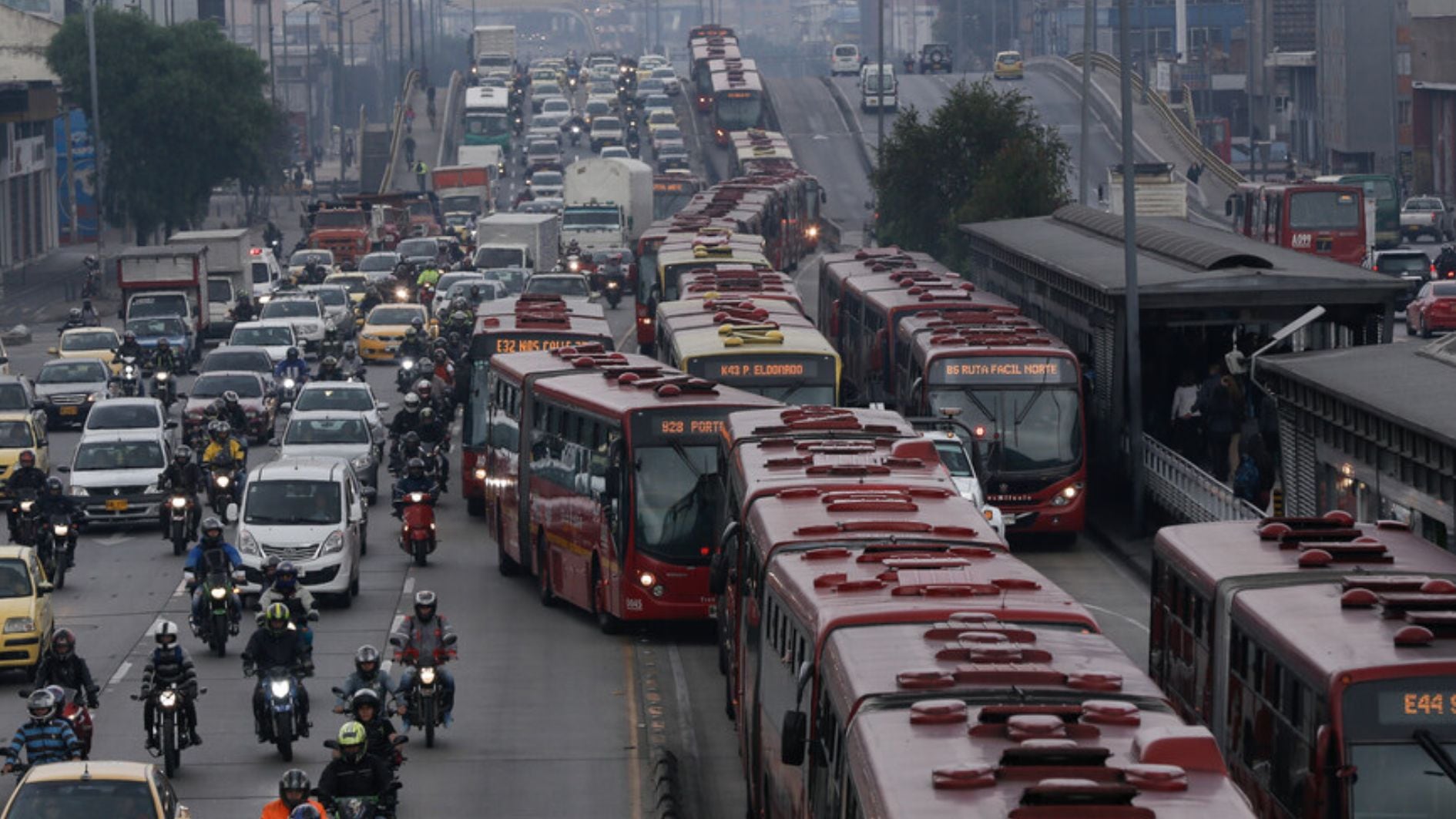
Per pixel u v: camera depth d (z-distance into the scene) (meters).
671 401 90.81
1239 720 53.66
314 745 76.06
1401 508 76.25
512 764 72.88
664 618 89.75
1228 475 110.75
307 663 74.25
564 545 97.94
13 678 87.62
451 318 194.50
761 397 99.94
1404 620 48.50
